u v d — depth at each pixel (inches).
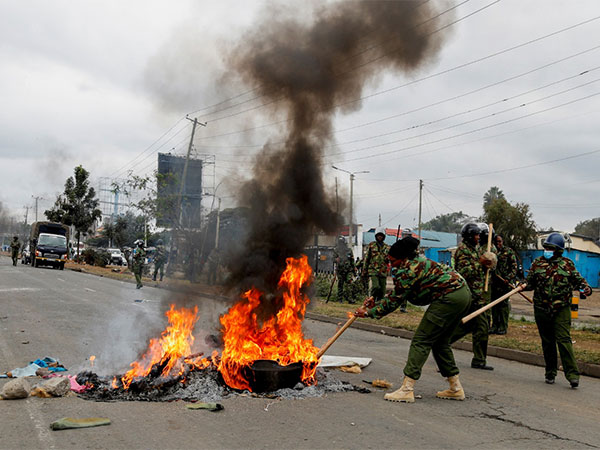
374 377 247.1
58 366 236.7
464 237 292.7
